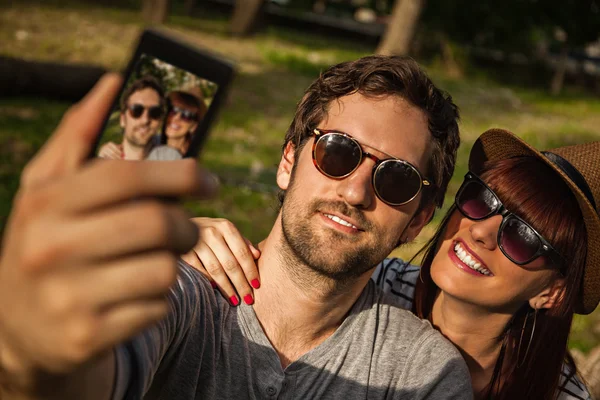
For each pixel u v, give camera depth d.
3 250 0.33
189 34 6.36
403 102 0.87
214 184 0.35
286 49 6.71
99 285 0.33
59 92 3.45
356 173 0.83
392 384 0.86
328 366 0.85
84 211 0.32
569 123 6.31
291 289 0.84
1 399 0.39
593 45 9.44
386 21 11.43
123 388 0.53
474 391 1.10
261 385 0.83
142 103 0.75
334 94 0.88
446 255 1.05
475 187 1.04
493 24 8.87
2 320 0.33
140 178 0.33
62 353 0.33
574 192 0.99
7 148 2.64
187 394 0.78
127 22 6.05
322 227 0.83
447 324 1.08
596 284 1.05
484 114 5.83
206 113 0.73
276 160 3.20
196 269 0.86
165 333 0.68
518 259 0.99
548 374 1.06
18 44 4.54
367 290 0.91
